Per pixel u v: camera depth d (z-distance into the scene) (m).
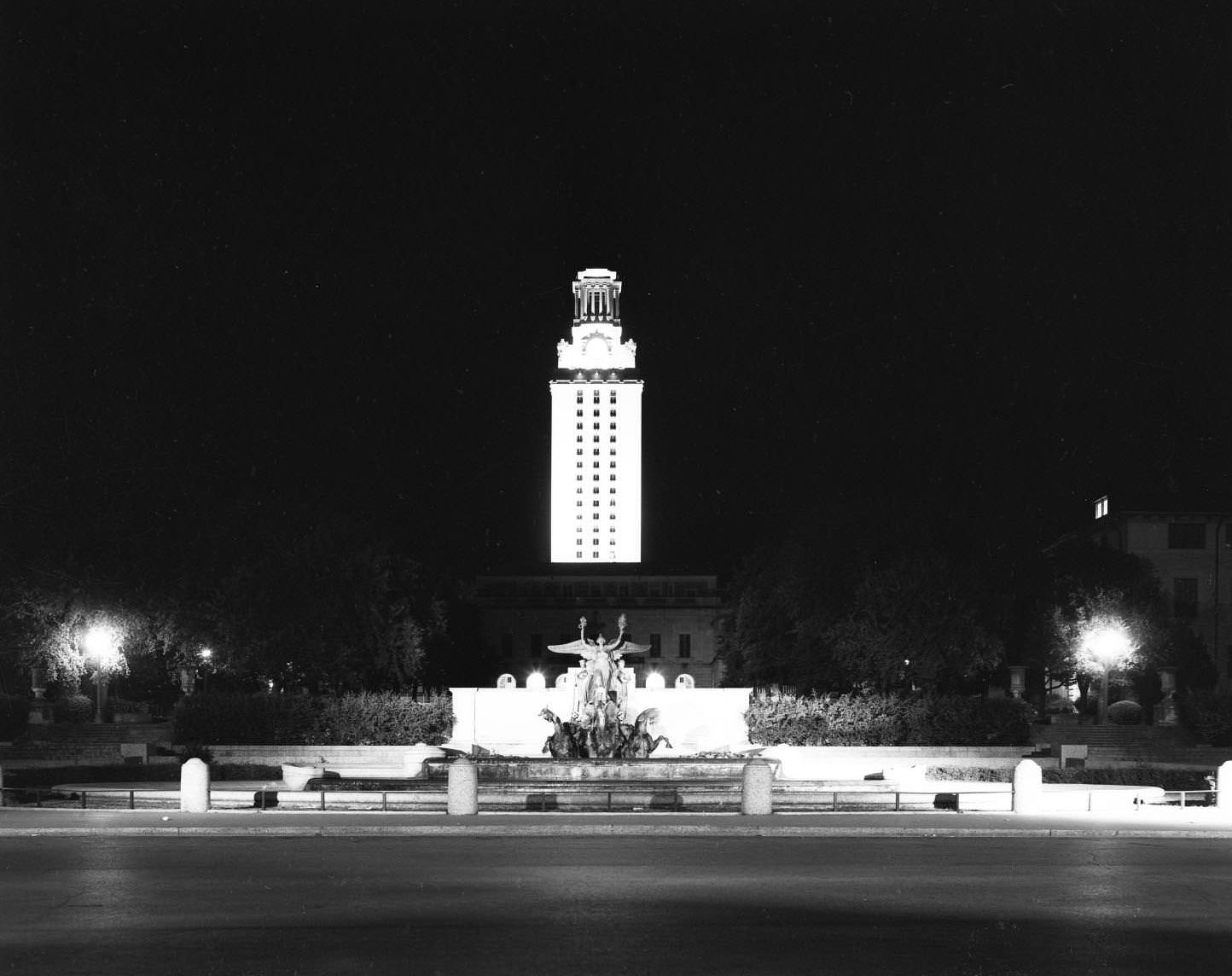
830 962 22.05
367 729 81.50
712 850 36.78
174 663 100.75
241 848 37.12
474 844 38.28
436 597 138.62
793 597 102.69
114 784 61.38
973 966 21.84
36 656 87.75
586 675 62.19
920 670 90.25
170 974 21.27
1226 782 48.81
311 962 22.05
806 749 77.00
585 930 24.67
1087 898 28.27
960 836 40.69
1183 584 116.25
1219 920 25.86
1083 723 93.62
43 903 27.64
